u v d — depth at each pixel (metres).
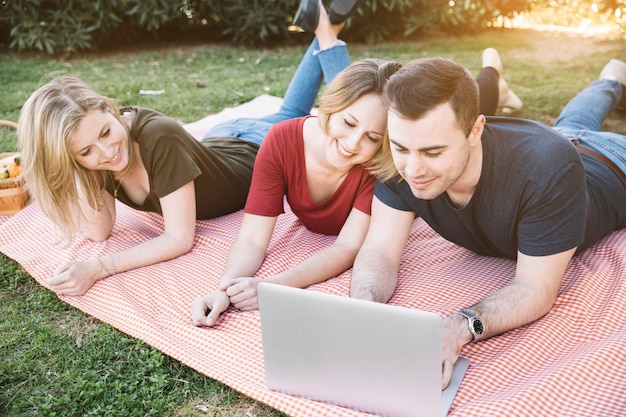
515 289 2.01
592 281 2.31
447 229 2.27
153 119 2.58
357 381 1.74
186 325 2.25
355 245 2.46
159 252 2.59
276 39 6.73
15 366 2.18
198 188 2.75
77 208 2.55
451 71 1.71
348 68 2.12
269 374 1.89
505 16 6.71
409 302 2.25
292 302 1.71
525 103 4.44
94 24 6.35
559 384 1.82
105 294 2.46
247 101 4.79
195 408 1.98
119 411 1.96
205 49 6.50
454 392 1.83
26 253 2.81
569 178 1.91
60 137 2.31
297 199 2.59
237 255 2.45
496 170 1.98
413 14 6.45
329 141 2.22
